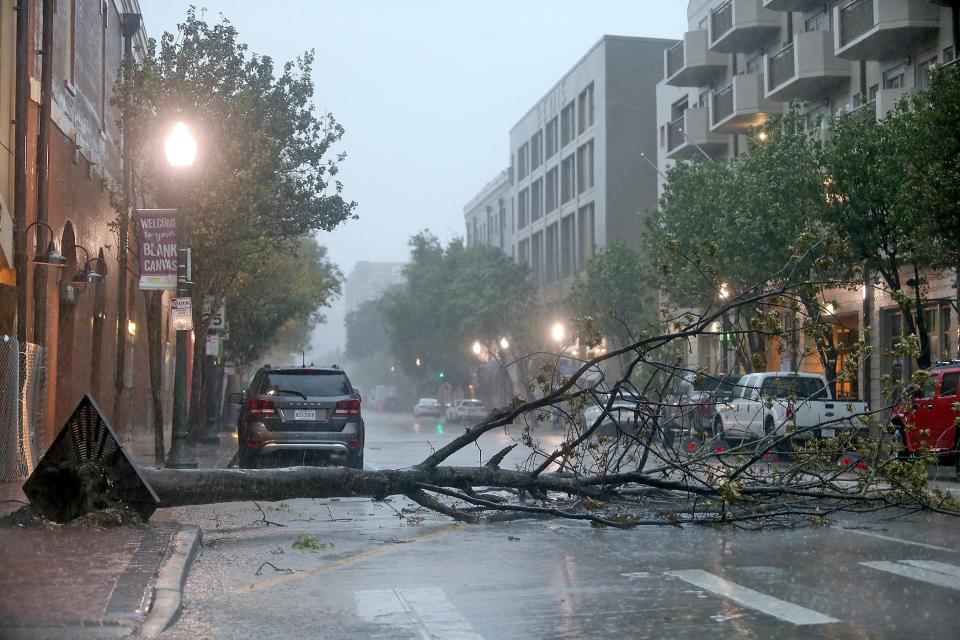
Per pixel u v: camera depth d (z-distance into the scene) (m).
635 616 7.00
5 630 6.18
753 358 12.78
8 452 15.17
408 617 7.05
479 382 81.94
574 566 9.11
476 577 8.61
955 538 10.80
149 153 24.78
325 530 11.81
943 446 20.50
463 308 71.12
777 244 28.95
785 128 31.19
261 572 8.94
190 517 13.09
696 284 32.72
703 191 34.44
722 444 16.25
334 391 19.50
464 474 12.72
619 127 66.25
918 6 31.56
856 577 8.41
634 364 12.88
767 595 7.67
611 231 65.81
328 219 29.88
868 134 26.73
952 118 22.67
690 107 51.25
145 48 37.03
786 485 12.67
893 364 33.00
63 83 22.56
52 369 22.48
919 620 6.76
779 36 41.97
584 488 12.86
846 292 35.84
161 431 21.64
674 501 13.52
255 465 19.55
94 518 10.44
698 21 49.56
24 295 17.98
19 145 18.14
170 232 18.02
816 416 24.34
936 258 24.00
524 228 85.25
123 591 7.27
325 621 6.94
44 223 18.50
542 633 6.54
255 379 20.17
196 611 7.27
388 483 12.27
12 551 8.92
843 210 26.55
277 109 28.73
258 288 42.56
